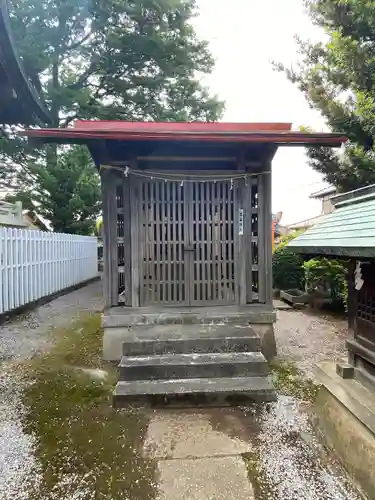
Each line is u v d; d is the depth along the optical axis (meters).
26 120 3.88
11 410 3.29
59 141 4.30
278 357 4.79
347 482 2.29
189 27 11.88
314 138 4.11
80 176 13.56
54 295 9.95
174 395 3.36
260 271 4.83
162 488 2.25
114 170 4.70
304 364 4.52
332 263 7.88
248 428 2.98
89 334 6.00
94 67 12.35
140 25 10.89
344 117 7.39
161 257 4.76
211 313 4.69
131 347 3.94
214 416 3.20
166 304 4.75
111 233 4.71
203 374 3.66
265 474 2.38
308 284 8.88
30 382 3.95
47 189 13.12
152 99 12.79
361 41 7.48
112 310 4.67
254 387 3.44
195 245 4.79
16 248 7.46
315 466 2.47
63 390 3.74
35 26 10.53
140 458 2.57
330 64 7.88
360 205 3.23
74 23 11.11
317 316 7.61
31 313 7.77
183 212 4.77
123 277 5.30
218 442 2.77
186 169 5.11
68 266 11.40
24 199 13.91
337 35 7.29
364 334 2.98
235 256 4.81
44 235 9.14
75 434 2.89
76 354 4.92
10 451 2.63
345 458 2.49
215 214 4.80
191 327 4.48
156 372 3.64
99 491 2.22
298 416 3.18
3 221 12.00
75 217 14.26
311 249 3.04
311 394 3.63
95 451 2.65
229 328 4.42
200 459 2.55
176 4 10.75
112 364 4.52
